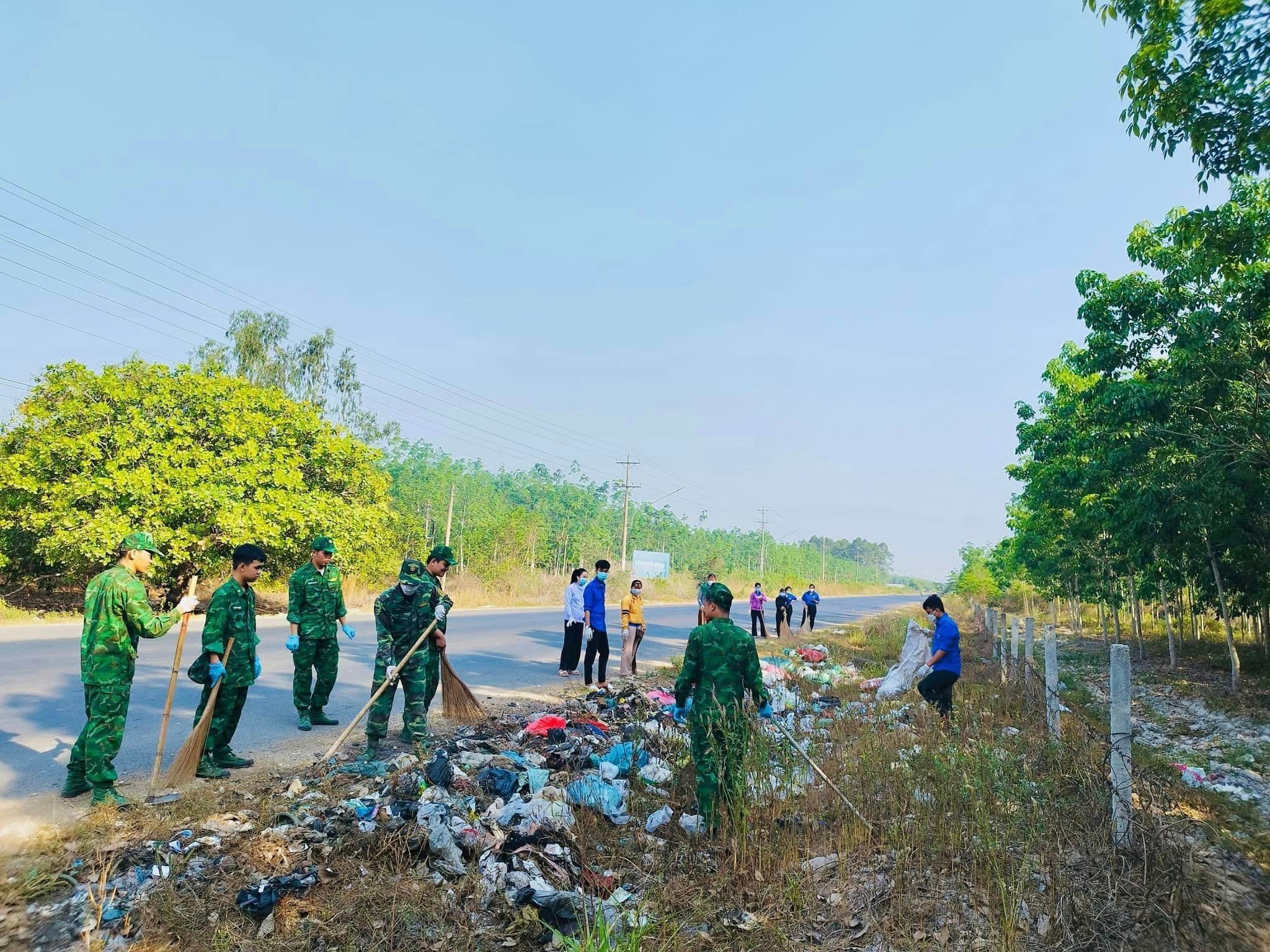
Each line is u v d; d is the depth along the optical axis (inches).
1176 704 471.2
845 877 183.5
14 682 350.0
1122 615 1130.7
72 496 622.5
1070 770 219.5
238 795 212.1
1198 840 211.8
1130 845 188.5
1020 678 423.8
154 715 303.0
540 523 1625.2
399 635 273.7
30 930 140.2
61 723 282.5
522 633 705.0
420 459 2338.8
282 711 325.4
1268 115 274.7
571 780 240.2
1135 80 289.3
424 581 279.6
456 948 147.5
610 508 2898.6
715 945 155.1
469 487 2044.8
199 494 655.8
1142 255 460.4
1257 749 350.0
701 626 221.6
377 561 973.2
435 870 174.7
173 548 649.0
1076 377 649.0
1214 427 442.3
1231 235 354.0
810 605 924.0
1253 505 471.8
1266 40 263.1
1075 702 451.5
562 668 466.6
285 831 185.8
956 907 169.3
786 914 166.7
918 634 458.6
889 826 206.5
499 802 214.2
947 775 216.8
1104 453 541.0
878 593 4301.2
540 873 175.9
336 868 170.7
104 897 150.3
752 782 217.0
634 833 209.0
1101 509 571.5
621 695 398.0
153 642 513.7
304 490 768.9
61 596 758.5
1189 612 840.9
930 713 329.1
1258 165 285.6
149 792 208.2
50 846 170.4
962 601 1843.0
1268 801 267.3
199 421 724.0
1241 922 169.8
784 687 436.5
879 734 290.7
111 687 199.2
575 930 155.7
